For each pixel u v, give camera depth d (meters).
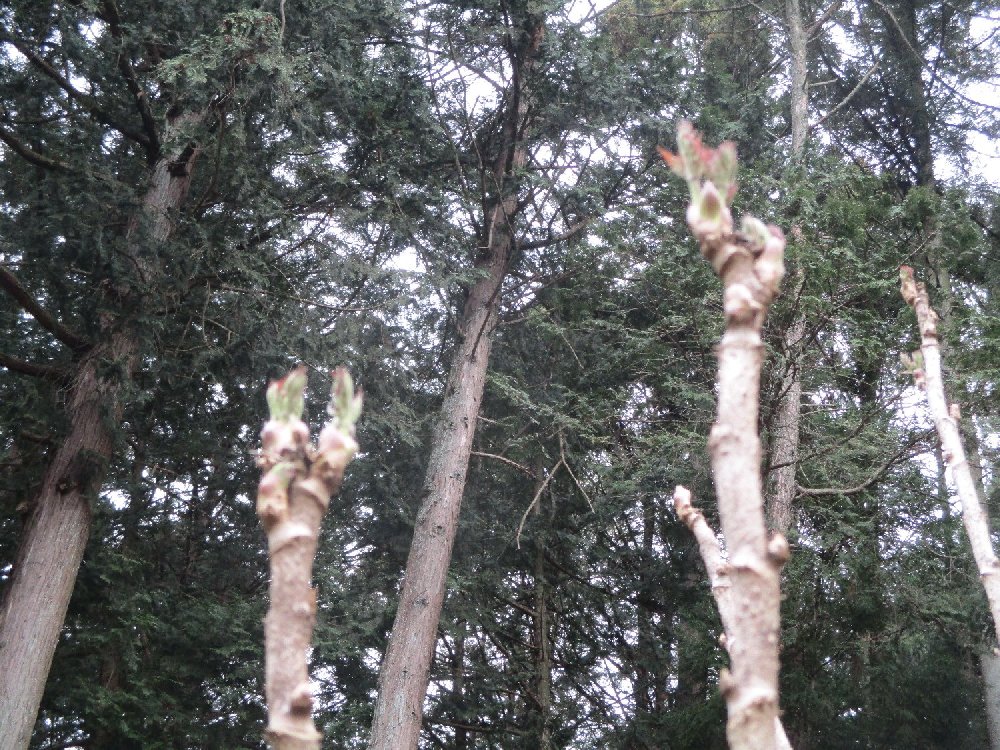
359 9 11.59
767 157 14.16
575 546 15.76
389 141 11.60
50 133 10.55
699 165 1.74
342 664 14.83
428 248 12.16
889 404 10.99
